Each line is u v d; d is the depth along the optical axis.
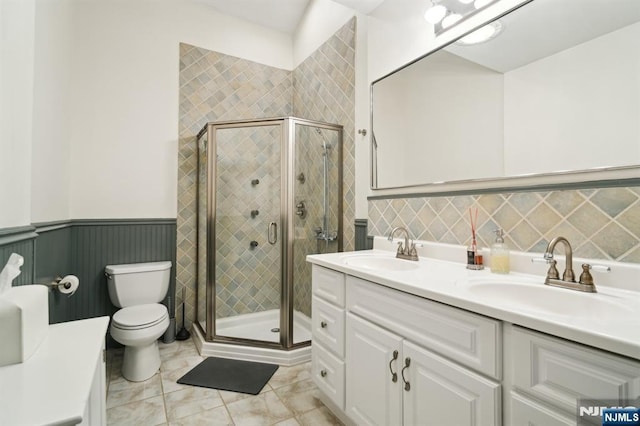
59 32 1.94
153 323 1.95
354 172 2.32
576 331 0.69
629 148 1.04
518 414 0.80
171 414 1.61
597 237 1.10
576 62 1.17
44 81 1.67
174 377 1.98
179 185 2.72
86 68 2.37
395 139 1.96
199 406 1.68
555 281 1.09
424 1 1.78
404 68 1.90
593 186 1.11
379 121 2.08
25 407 0.64
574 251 1.16
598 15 1.12
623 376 0.63
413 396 1.10
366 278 1.32
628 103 1.04
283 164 2.33
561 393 0.73
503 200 1.39
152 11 2.64
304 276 2.35
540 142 1.27
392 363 1.19
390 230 2.00
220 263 2.50
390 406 1.20
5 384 0.72
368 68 2.17
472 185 1.54
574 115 1.17
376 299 1.29
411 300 1.12
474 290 1.12
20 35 1.24
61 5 1.97
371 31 2.15
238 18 3.04
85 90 2.37
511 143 1.37
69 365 0.82
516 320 0.79
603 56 1.10
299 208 2.37
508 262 1.31
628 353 0.61
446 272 1.34
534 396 0.78
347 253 1.92
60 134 1.99
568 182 1.19
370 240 2.16
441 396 1.00
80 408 0.64
